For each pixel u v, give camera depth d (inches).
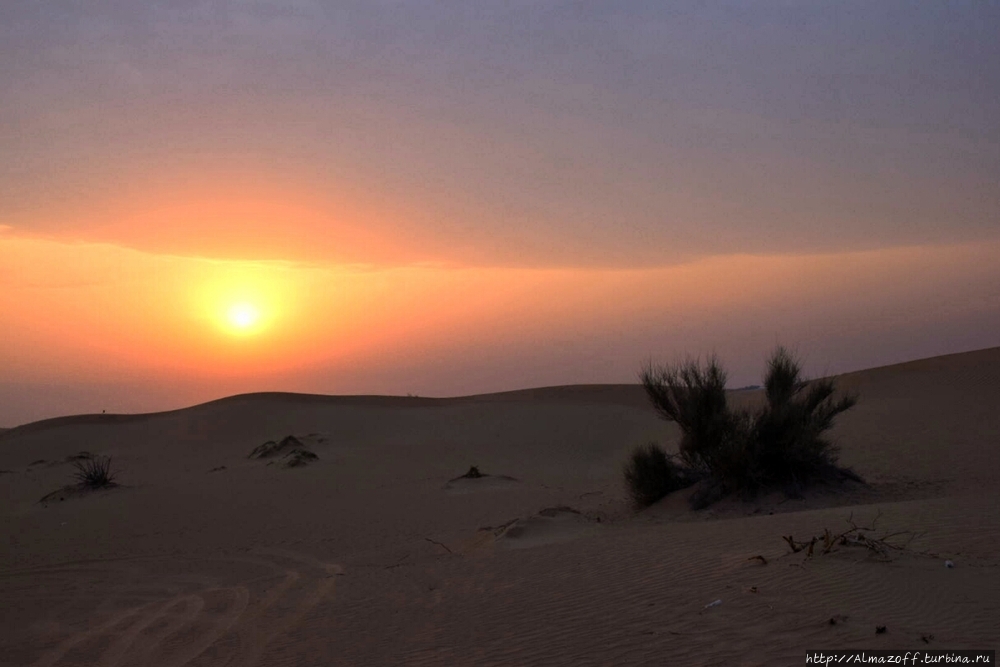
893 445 1085.8
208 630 483.8
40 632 531.8
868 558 388.2
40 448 2859.3
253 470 1772.9
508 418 2539.4
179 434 2819.9
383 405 3129.9
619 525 727.7
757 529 538.6
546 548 596.4
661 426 2217.0
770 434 757.3
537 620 380.8
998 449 967.6
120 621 545.0
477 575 528.7
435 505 1081.4
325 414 2906.0
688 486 822.5
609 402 2829.7
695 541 525.3
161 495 1403.8
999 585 342.3
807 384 829.8
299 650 397.1
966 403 1418.6
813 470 767.1
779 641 292.8
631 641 320.5
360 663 355.9
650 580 421.7
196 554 833.5
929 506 574.2
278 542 872.3
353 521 987.3
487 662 327.0
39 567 813.9
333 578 617.6
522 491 1171.3
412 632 398.3
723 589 372.8
